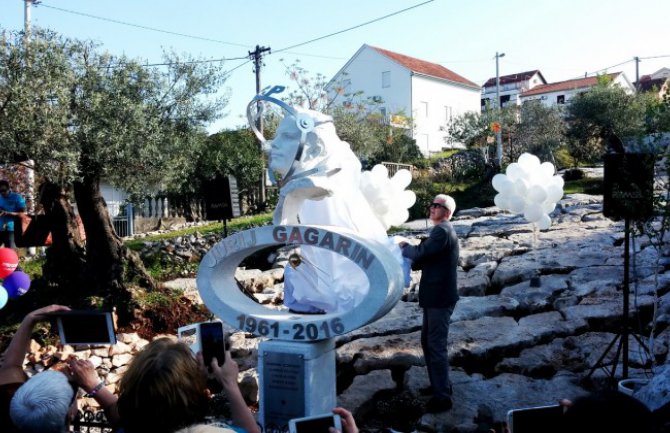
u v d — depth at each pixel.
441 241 5.26
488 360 6.93
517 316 8.54
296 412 4.70
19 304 9.38
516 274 10.05
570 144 33.56
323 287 5.30
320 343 4.83
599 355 6.70
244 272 11.38
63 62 7.91
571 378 6.25
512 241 12.84
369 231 5.38
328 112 26.78
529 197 9.94
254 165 22.62
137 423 2.52
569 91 56.00
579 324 7.60
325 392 4.94
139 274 9.43
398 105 39.38
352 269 5.12
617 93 33.41
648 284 8.79
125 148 8.31
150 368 2.55
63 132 7.98
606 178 5.81
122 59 8.70
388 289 4.45
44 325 8.20
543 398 5.83
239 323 4.96
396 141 29.69
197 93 9.27
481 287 9.69
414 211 20.23
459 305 8.60
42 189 9.80
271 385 4.78
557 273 10.23
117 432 3.13
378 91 40.03
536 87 59.66
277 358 4.76
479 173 25.92
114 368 7.75
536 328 7.51
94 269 9.21
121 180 8.94
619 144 5.89
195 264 12.52
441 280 5.37
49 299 9.35
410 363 6.83
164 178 9.51
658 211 5.92
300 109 5.13
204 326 3.65
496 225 15.42
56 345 7.95
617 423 2.05
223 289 5.20
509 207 10.12
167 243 13.38
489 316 8.34
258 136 5.27
